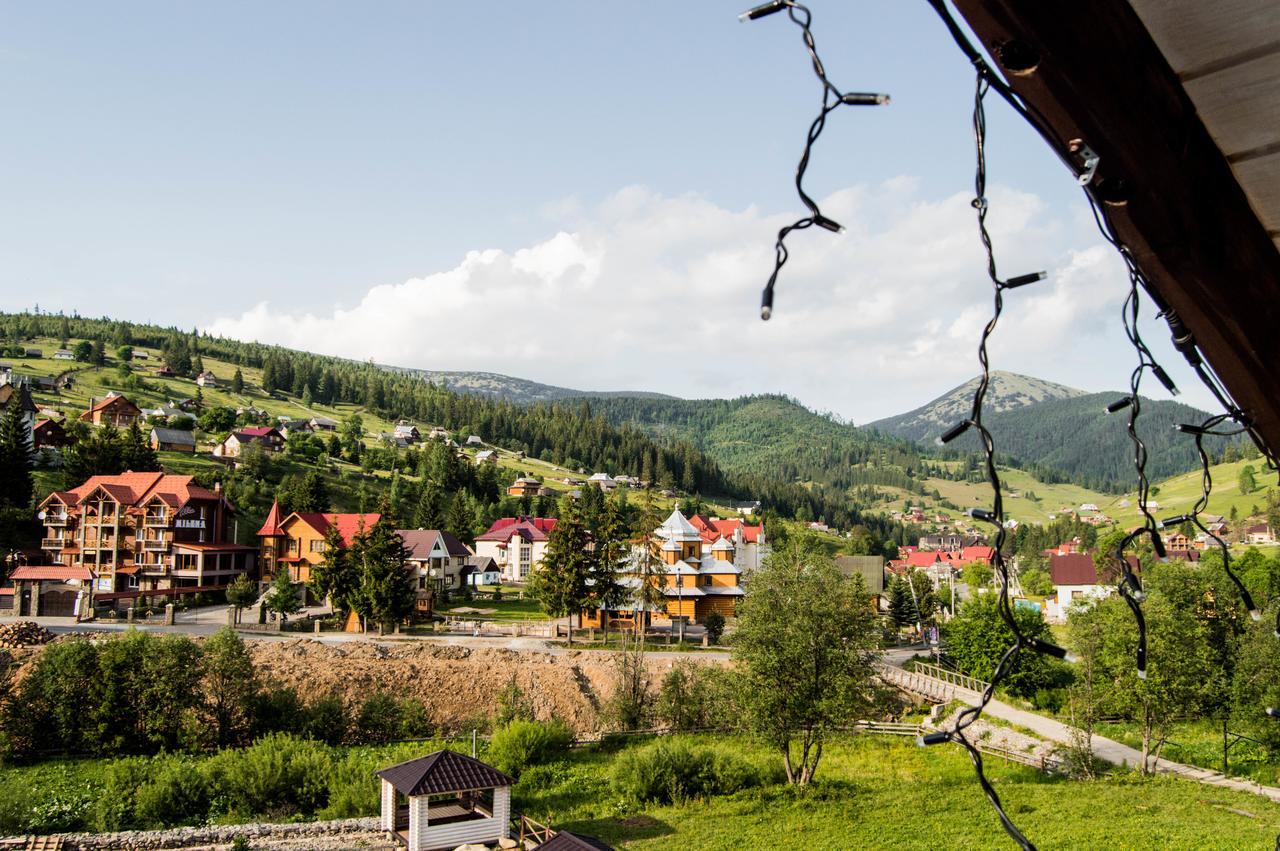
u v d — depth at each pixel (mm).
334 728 46812
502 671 57281
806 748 41719
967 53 1827
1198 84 2014
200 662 46000
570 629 70875
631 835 34562
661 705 53062
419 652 60250
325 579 74500
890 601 94062
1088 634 44281
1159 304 2441
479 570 120750
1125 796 38812
